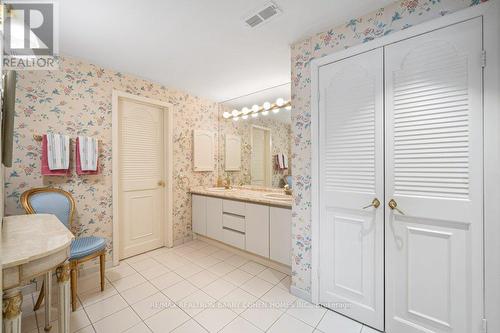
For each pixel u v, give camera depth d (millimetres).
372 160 1550
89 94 2289
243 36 1825
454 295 1290
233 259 2697
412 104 1399
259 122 3176
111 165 2463
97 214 2363
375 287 1551
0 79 863
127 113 2686
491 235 1192
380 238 1526
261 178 3139
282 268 2393
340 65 1671
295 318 1677
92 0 1406
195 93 3232
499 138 1169
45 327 1559
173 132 3049
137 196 2809
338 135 1684
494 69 1176
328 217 1748
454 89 1277
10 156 1201
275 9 1515
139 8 1489
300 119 1881
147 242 2906
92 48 2000
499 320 1180
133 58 2193
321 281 1796
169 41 1896
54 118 2078
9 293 882
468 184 1246
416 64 1384
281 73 2543
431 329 1359
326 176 1747
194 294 1983
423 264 1383
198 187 3381
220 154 3633
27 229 1259
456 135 1273
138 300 1893
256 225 2523
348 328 1576
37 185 1987
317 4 1470
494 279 1189
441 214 1313
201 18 1603
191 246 3098
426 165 1360
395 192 1462
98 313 1729
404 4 1422
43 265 968
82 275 2268
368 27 1553
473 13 1219
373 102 1538
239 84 2885
